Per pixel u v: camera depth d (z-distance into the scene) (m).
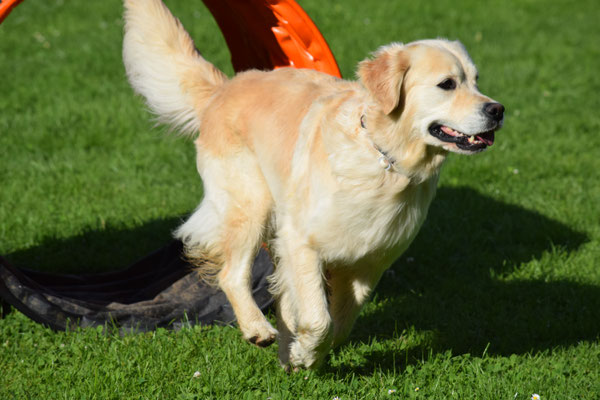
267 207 5.36
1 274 5.43
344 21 16.34
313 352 4.79
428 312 6.11
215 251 5.56
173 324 5.73
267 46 6.56
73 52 13.91
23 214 7.67
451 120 4.37
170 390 4.75
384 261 4.87
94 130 10.27
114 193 8.37
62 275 6.52
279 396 4.65
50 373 4.95
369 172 4.45
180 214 7.88
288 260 4.84
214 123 5.57
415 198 4.63
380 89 4.32
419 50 4.43
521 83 12.80
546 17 17.50
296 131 4.94
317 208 4.62
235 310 5.30
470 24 16.67
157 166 9.23
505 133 10.42
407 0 18.25
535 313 6.02
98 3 17.61
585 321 5.84
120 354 5.15
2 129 10.24
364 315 6.10
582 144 10.04
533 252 7.21
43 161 9.25
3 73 12.67
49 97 11.58
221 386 4.78
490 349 5.54
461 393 4.76
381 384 4.92
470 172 9.08
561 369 5.07
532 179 8.98
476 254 7.18
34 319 5.47
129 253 7.17
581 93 12.29
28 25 15.80
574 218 7.81
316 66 6.36
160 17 6.00
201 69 5.93
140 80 6.16
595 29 16.45
